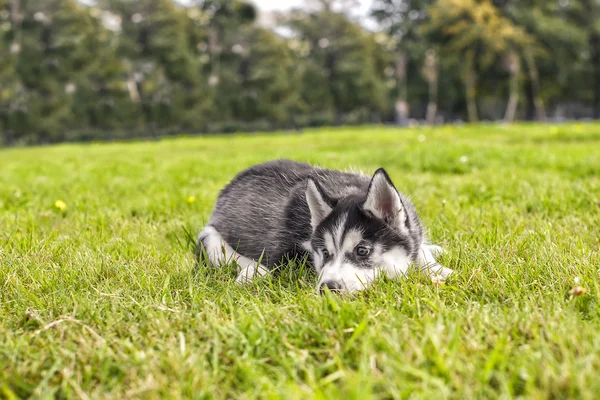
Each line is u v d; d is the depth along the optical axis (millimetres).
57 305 883
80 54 11641
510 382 665
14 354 754
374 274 922
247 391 683
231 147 4445
